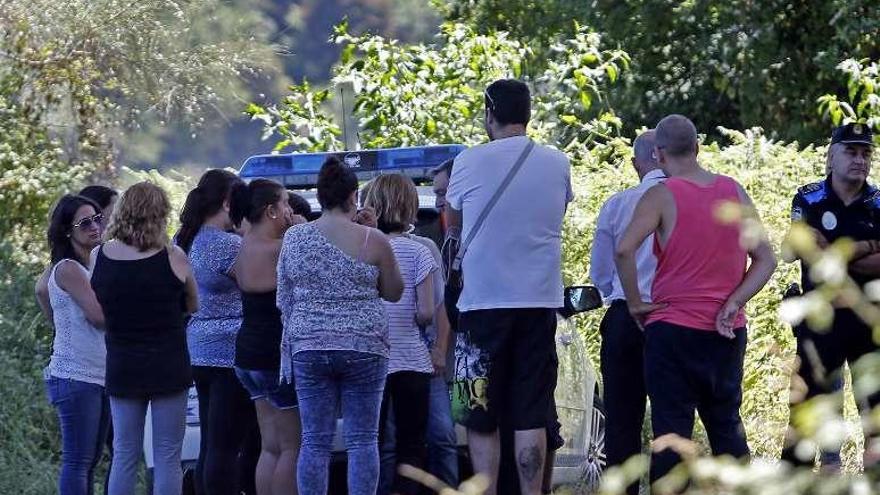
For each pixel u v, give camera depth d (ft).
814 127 188.44
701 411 59.77
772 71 188.65
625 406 63.77
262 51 173.58
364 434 61.16
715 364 57.98
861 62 144.56
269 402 64.03
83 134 156.97
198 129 170.71
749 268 57.93
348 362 60.03
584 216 109.19
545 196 61.36
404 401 65.05
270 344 63.21
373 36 145.59
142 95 163.94
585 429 79.77
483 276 61.00
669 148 58.54
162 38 163.94
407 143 137.80
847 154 63.46
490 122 62.75
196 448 70.69
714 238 57.57
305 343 59.93
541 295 61.16
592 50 148.97
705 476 28.78
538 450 61.26
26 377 95.14
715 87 196.75
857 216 63.77
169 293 62.49
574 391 77.66
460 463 69.15
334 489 69.87
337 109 148.97
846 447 67.05
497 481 63.46
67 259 66.90
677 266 57.93
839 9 176.35
